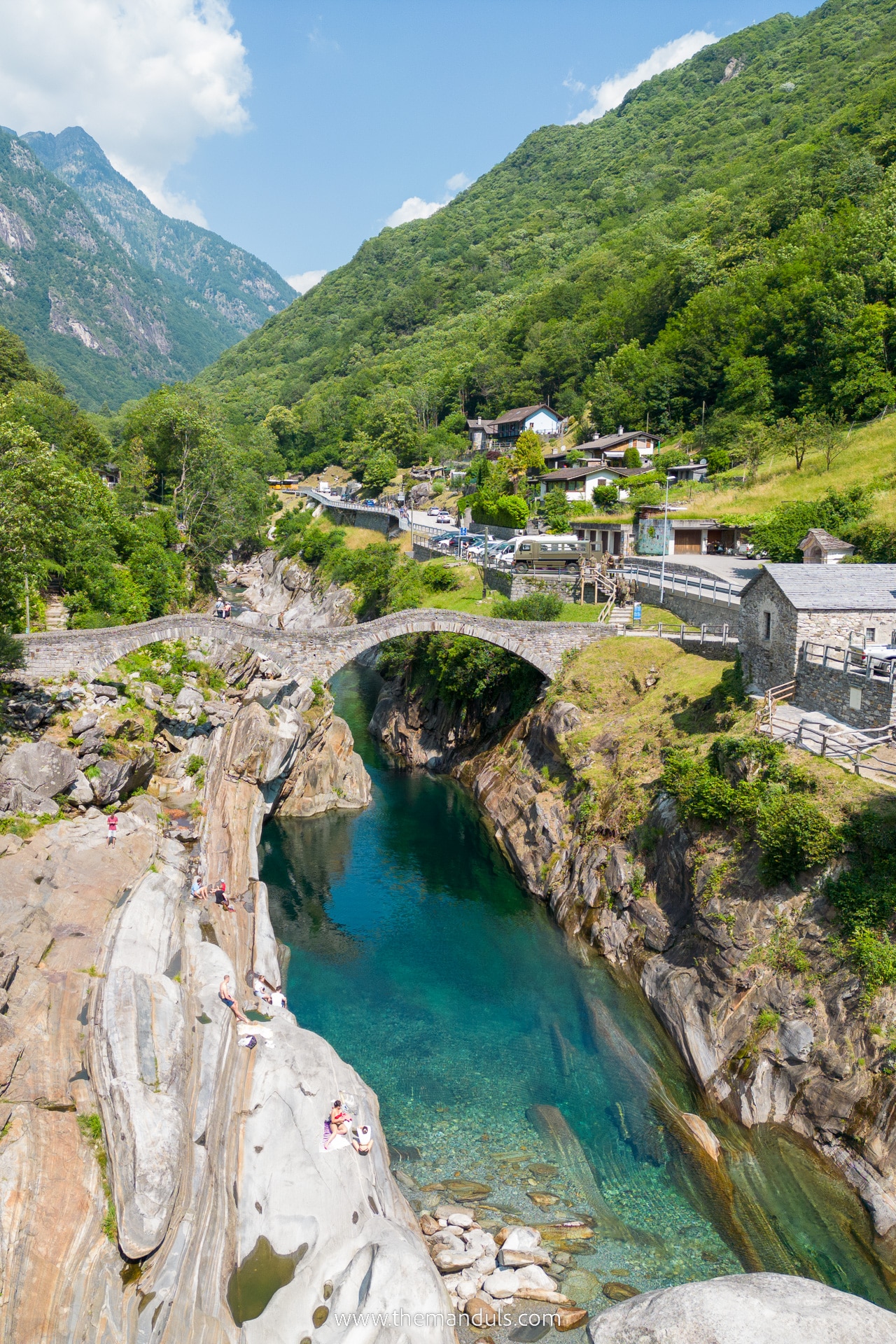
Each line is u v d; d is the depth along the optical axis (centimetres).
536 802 4725
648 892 3691
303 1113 2375
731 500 7969
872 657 3406
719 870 3228
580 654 5416
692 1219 2353
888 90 14125
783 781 3153
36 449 4397
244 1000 2911
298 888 4519
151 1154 1888
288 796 5578
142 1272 1752
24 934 2589
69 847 3366
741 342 10644
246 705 5284
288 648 5153
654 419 11150
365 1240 2016
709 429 9806
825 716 3594
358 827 5372
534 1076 2967
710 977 3044
